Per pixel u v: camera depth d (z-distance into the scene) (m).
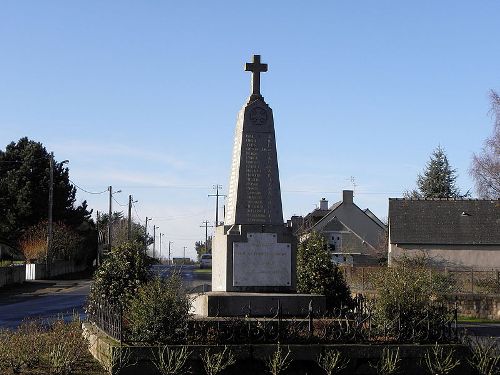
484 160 51.97
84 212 82.44
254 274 19.39
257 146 20.00
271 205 19.83
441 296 30.83
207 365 14.62
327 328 16.31
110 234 79.31
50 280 61.19
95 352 16.84
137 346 14.91
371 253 78.75
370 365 15.41
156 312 15.65
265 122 20.12
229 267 19.31
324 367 15.14
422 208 58.53
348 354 15.41
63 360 15.52
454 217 57.69
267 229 19.59
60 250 70.81
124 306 19.12
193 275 63.06
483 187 52.69
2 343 17.58
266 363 15.12
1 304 37.75
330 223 80.50
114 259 21.17
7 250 73.75
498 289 37.53
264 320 16.59
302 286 21.97
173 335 15.45
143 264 21.17
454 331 16.77
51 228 63.97
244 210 19.69
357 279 40.41
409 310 16.80
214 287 20.48
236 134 20.48
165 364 14.61
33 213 75.75
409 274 18.45
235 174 20.09
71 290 49.62
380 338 16.19
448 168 79.38
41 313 32.12
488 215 57.66
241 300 18.38
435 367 15.41
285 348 15.26
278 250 19.59
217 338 15.55
